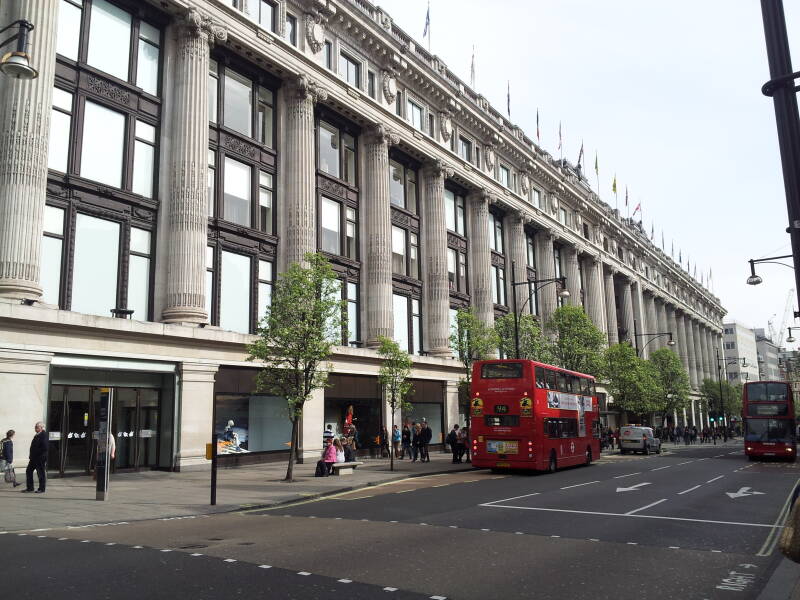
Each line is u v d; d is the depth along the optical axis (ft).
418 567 27.99
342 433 93.61
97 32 73.67
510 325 124.98
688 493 59.67
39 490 53.88
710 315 391.24
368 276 110.52
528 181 169.58
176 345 73.31
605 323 214.07
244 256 89.15
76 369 65.51
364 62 113.60
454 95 136.05
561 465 90.22
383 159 114.21
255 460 83.25
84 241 69.62
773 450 118.83
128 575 25.75
